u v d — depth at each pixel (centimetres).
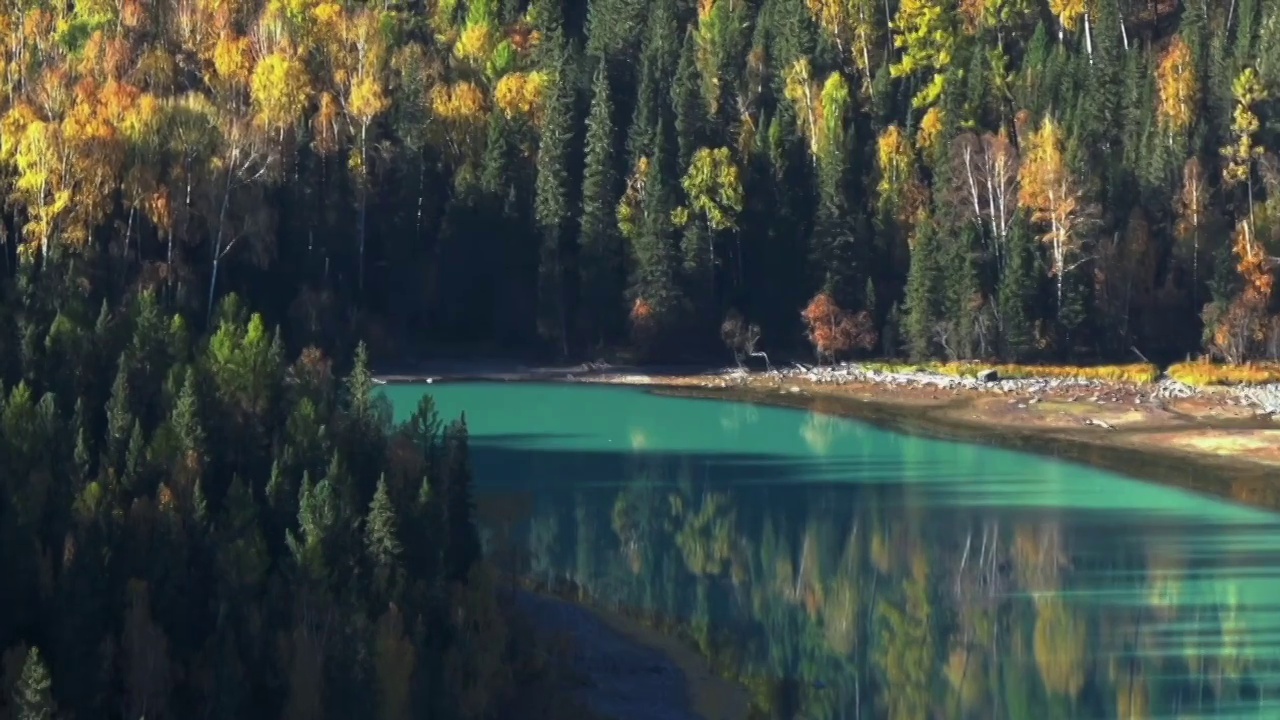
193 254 11381
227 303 6294
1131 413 10856
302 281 12606
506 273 13800
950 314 13112
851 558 6906
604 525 7412
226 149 11525
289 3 13650
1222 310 12825
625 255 13688
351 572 4691
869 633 5859
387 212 13462
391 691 4241
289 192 12631
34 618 4316
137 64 12525
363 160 13225
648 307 13388
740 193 13712
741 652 5572
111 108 10644
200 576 4634
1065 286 13088
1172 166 13825
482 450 9388
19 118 10188
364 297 13150
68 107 10669
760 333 13650
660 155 13738
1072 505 8031
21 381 5188
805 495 8206
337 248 13012
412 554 4903
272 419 5506
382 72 13862
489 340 13788
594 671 5194
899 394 11856
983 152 13562
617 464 8981
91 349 5831
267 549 4762
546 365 13312
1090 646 5753
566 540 7112
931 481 8619
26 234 9856
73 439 5122
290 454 5131
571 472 8744
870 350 13438
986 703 5166
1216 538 7338
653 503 7931
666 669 5297
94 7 13325
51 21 13138
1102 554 7025
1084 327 13188
